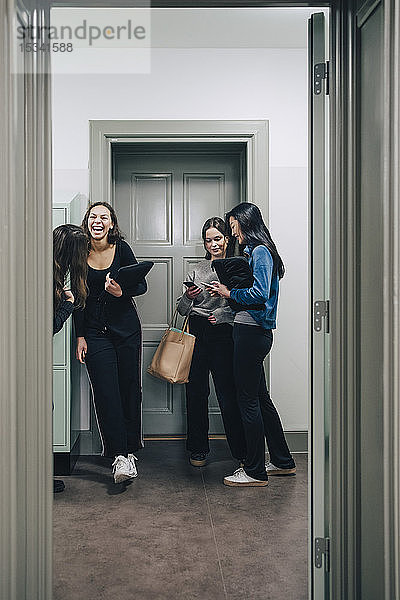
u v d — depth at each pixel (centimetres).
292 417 482
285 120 478
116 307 428
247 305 388
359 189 216
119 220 513
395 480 173
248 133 475
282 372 480
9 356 186
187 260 516
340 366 226
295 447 483
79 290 423
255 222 403
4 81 183
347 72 222
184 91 476
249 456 407
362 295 214
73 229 423
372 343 203
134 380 433
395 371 173
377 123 196
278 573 283
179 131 475
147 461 464
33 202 205
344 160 223
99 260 433
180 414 517
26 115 203
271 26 431
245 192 494
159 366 441
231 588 269
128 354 429
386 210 178
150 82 475
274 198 477
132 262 441
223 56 476
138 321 439
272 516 356
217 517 354
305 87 478
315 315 237
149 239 516
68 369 421
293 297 479
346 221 223
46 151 213
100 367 420
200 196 516
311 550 237
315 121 235
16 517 191
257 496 390
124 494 395
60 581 276
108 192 477
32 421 206
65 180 472
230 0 222
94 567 290
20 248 197
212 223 464
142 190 514
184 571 286
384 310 179
